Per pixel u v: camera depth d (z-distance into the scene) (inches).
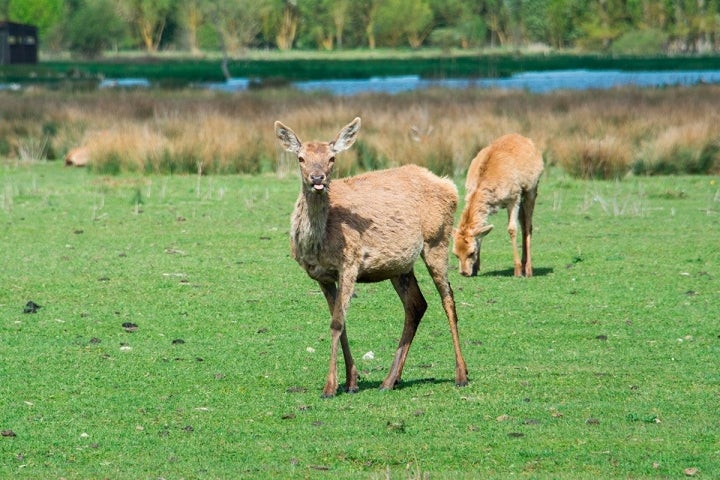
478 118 4013.3
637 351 1381.6
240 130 3710.6
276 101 5147.6
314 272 1179.3
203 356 1359.5
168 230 2305.6
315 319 1562.5
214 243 2158.0
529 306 1643.7
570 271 1911.9
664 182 3068.4
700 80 6092.5
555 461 983.0
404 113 4266.7
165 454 1005.2
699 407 1144.2
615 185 2955.2
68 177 3248.0
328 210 1147.3
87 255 2021.4
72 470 964.0
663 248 2102.6
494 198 1872.5
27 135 4057.6
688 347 1400.1
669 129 3506.4
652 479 938.1
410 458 994.1
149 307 1626.5
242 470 960.3
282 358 1352.1
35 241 2164.1
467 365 1321.4
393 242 1183.6
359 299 1688.0
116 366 1307.8
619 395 1190.3
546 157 3430.1
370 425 1085.8
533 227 2377.0
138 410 1138.7
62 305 1632.6
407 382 1246.9
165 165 3353.8
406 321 1239.5
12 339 1430.9
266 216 2488.9
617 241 2187.5
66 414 1123.9
